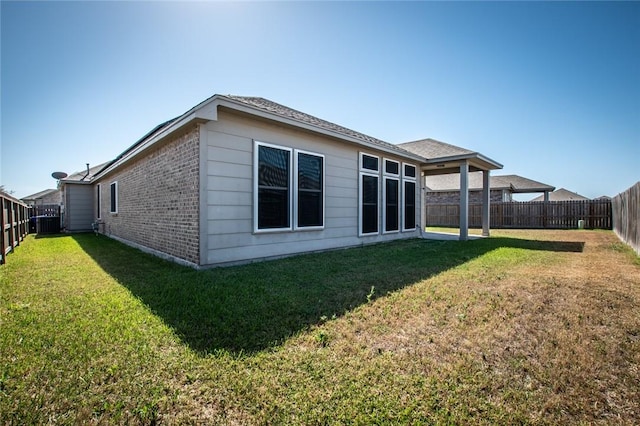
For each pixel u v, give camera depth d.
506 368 2.16
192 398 1.82
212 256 5.50
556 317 3.12
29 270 5.47
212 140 5.48
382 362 2.23
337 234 7.98
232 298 3.71
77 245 9.23
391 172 10.01
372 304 3.51
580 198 38.44
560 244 9.10
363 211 8.84
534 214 17.89
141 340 2.56
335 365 2.18
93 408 1.72
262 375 2.05
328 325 2.91
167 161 6.63
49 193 35.97
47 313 3.23
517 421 1.65
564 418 1.67
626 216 9.38
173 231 6.35
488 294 3.90
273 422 1.63
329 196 7.75
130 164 9.28
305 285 4.34
